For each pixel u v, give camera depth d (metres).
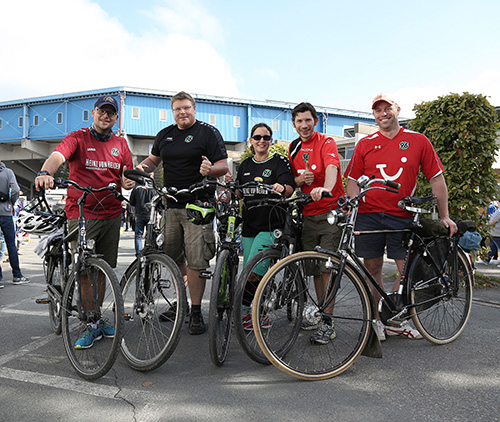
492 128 5.94
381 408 2.27
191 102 3.67
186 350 3.22
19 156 45.22
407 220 3.41
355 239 3.49
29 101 40.72
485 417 2.17
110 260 3.71
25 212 3.58
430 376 2.71
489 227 6.46
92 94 38.97
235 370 2.82
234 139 41.66
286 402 2.34
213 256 3.62
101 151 3.52
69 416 2.19
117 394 2.45
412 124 6.48
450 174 6.08
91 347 2.96
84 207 3.45
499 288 5.63
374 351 2.82
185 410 2.25
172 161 3.70
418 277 3.32
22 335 3.63
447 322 3.52
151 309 2.81
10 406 2.30
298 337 3.01
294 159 3.70
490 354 3.12
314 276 2.87
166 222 3.67
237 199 3.23
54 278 3.73
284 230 3.09
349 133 34.19
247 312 2.82
